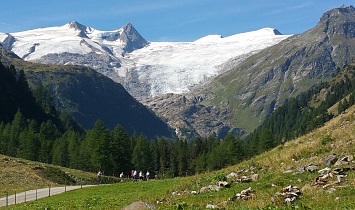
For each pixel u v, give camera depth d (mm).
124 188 49812
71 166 139000
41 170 84188
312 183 24375
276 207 20219
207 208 22781
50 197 51188
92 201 38906
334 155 28984
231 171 36344
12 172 77188
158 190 39125
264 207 20453
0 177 72312
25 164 86188
